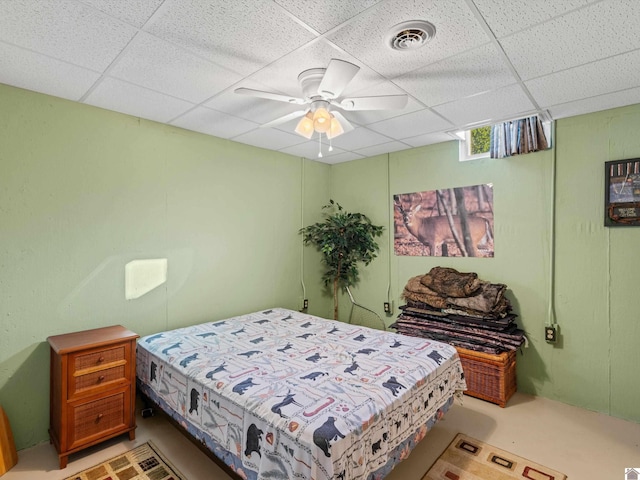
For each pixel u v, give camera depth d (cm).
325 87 184
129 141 277
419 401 194
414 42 173
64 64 195
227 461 178
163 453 220
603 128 268
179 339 267
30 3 142
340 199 452
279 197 397
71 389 209
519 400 293
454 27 161
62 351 206
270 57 189
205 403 194
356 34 167
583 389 279
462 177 344
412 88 228
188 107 262
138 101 249
